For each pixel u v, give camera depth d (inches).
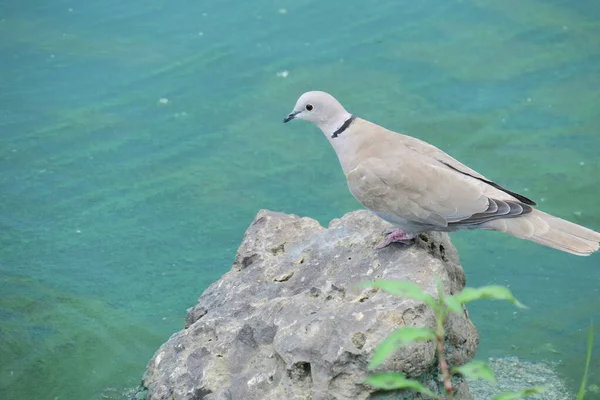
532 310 407.2
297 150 509.0
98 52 572.7
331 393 260.8
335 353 259.8
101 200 479.5
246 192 480.7
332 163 500.1
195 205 474.0
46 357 388.5
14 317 410.9
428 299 191.5
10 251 450.6
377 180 294.8
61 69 560.7
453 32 582.9
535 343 387.9
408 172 292.0
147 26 594.9
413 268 284.5
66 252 450.3
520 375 368.8
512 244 448.8
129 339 398.9
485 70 553.0
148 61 565.3
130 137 516.7
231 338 295.3
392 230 306.8
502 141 502.9
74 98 541.6
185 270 438.0
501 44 572.4
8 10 610.2
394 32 584.4
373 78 546.9
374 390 260.5
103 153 506.9
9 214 471.8
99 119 527.5
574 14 596.1
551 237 281.4
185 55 568.4
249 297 313.0
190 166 498.6
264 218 340.5
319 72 551.5
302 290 305.4
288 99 534.0
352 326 263.3
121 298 423.5
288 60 561.9
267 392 272.2
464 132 509.0
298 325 270.5
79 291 427.2
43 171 497.0
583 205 460.8
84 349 393.1
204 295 329.1
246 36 582.6
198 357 293.0
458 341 286.7
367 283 191.8
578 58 558.6
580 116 518.9
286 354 267.4
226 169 495.8
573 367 373.1
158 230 460.4
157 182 488.7
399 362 257.3
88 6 615.8
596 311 404.8
